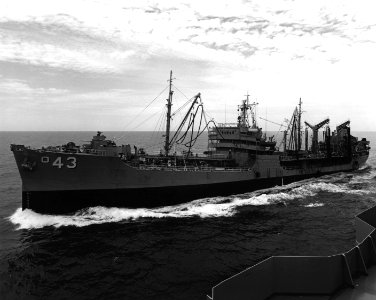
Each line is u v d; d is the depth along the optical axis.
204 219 37.59
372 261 11.70
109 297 21.52
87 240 30.81
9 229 33.34
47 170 35.56
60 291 22.27
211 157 52.16
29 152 34.84
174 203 42.38
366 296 9.85
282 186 57.00
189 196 43.59
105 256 27.58
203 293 21.97
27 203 36.34
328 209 42.66
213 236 32.31
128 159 43.34
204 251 28.70
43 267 25.59
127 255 27.80
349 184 61.28
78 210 37.31
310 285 10.11
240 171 48.78
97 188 37.44
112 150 38.12
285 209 42.50
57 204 36.47
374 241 12.30
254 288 9.87
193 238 31.73
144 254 28.05
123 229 33.81
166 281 23.53
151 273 24.70
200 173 44.09
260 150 54.69
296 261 10.12
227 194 47.62
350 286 10.36
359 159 86.38
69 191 36.50
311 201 47.03
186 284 23.11
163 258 27.31
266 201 46.41
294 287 10.15
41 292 22.16
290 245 30.05
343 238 31.72
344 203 45.94
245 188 50.03
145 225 35.16
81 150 38.28
